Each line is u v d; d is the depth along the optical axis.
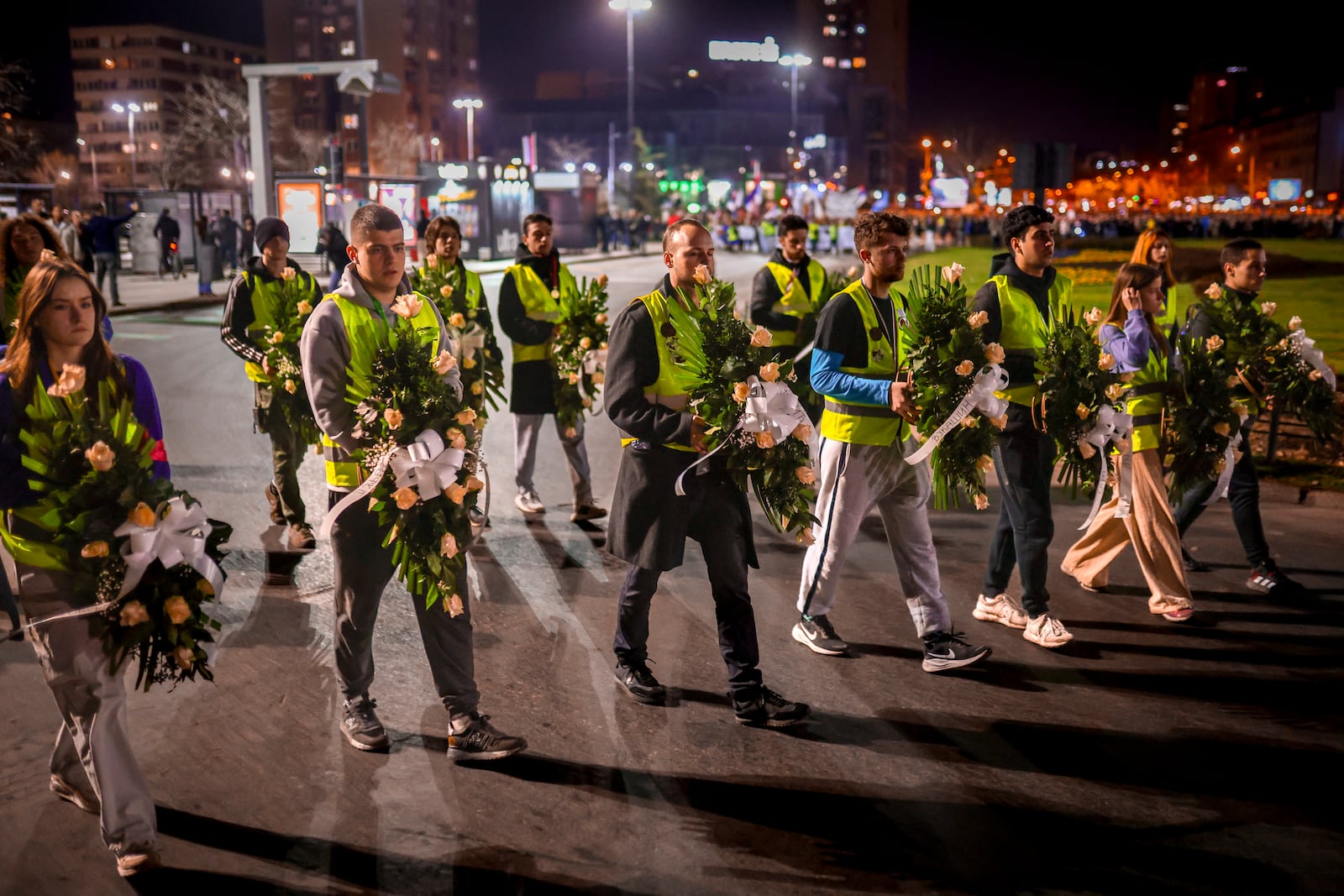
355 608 4.18
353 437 3.87
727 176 130.62
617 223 53.09
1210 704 4.76
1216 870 3.52
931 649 5.08
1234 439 5.90
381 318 3.97
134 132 167.62
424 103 137.50
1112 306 5.86
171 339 17.45
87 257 21.23
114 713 3.47
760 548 7.08
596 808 3.88
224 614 5.73
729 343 4.20
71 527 3.26
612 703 4.73
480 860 3.55
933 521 7.69
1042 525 5.31
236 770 4.12
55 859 3.56
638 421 4.29
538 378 7.48
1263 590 6.18
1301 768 4.19
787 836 3.71
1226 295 6.25
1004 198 79.50
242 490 8.27
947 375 4.70
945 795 3.98
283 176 27.66
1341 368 13.21
